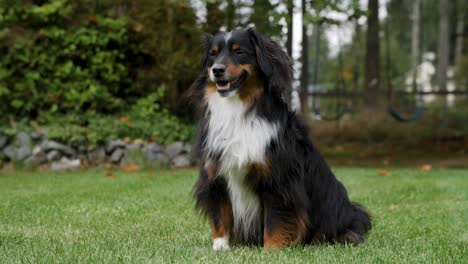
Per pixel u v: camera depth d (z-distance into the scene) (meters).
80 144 9.98
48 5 9.93
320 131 16.62
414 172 10.29
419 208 6.65
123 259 3.84
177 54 10.12
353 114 16.84
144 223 5.53
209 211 4.41
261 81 4.29
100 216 5.88
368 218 4.94
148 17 10.25
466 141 15.79
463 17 32.50
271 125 4.22
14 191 7.52
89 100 10.28
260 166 4.17
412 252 4.21
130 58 10.74
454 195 7.63
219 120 4.30
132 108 10.69
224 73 4.17
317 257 3.97
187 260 3.85
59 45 10.15
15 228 5.24
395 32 29.25
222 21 10.11
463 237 5.01
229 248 4.35
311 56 27.70
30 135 9.87
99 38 10.24
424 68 27.61
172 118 10.59
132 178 8.74
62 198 6.96
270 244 4.23
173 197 7.09
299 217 4.29
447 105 20.08
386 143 15.86
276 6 9.68
